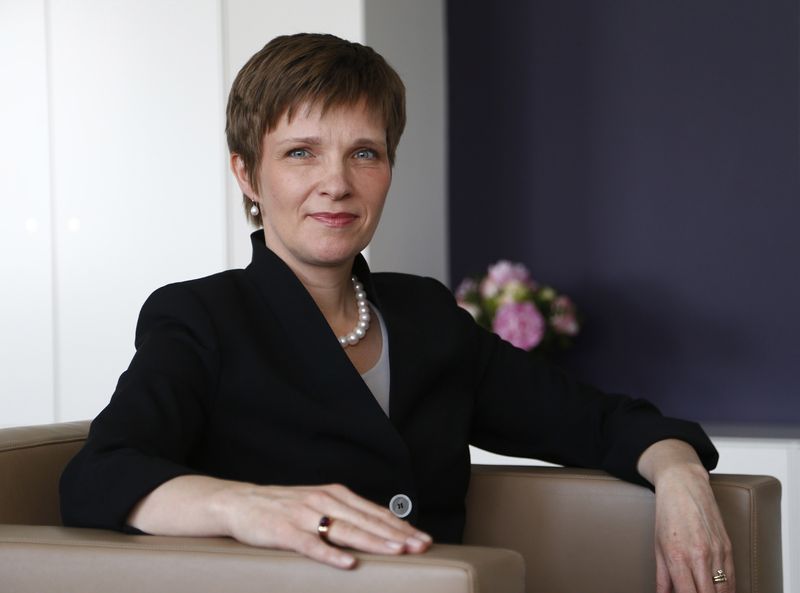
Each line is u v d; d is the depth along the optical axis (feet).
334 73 5.73
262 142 5.86
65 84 13.39
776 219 13.82
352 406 5.67
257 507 4.18
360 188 5.83
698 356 14.14
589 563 6.16
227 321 5.60
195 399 5.39
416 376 6.12
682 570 5.47
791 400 13.75
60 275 13.44
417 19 14.10
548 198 14.67
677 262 14.21
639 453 6.07
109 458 4.68
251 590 4.01
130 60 13.23
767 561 5.85
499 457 12.30
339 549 4.01
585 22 14.55
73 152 13.39
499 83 14.83
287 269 5.79
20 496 5.68
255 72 5.86
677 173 14.20
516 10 14.78
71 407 13.42
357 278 6.27
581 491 6.22
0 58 13.58
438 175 14.69
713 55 14.07
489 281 13.83
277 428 5.57
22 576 4.30
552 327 13.71
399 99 6.06
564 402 6.66
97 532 4.47
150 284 13.16
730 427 13.28
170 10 13.10
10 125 13.56
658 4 14.26
